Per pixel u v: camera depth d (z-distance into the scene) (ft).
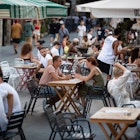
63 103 41.68
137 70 46.11
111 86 36.70
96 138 34.58
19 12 32.63
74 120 30.12
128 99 36.70
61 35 92.73
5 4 32.19
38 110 44.47
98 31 96.68
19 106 30.71
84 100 42.65
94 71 42.01
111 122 26.86
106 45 56.08
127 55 63.98
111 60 55.62
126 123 26.73
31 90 42.70
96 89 41.55
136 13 42.11
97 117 27.27
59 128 28.48
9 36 115.75
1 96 29.35
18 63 57.31
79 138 28.55
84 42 83.15
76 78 42.98
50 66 42.91
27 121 40.04
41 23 136.98
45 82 42.52
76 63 60.85
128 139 31.58
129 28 74.49
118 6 41.45
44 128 37.73
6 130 28.50
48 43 124.47
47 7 39.29
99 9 42.57
